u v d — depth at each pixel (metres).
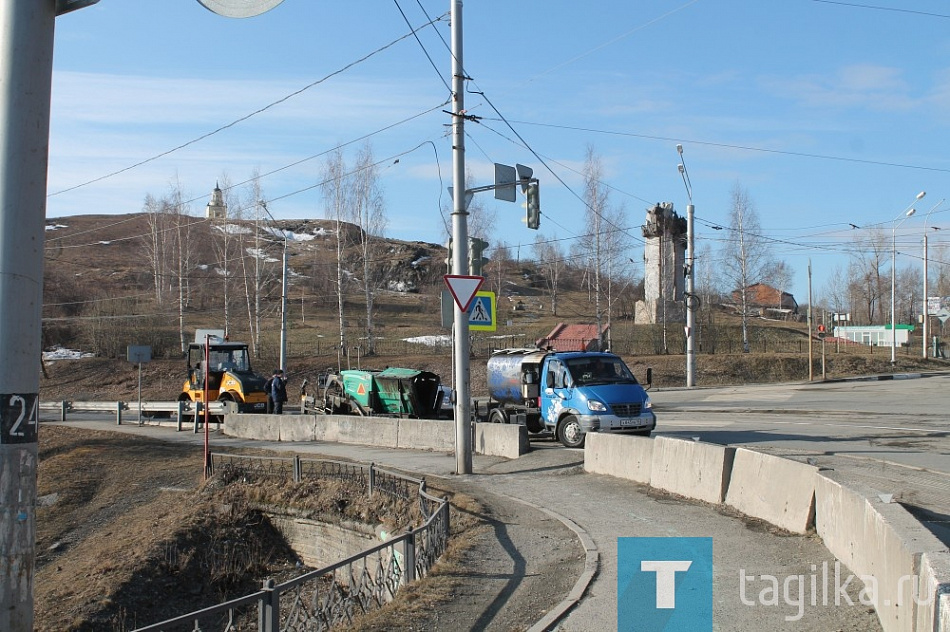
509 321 76.12
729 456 11.99
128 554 16.27
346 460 20.45
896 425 22.45
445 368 50.03
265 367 51.59
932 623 4.85
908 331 67.19
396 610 7.88
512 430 19.38
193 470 22.58
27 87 5.23
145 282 87.50
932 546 5.68
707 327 57.41
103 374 52.28
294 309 83.38
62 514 20.55
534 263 111.69
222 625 13.98
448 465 18.67
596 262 54.75
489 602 8.06
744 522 10.69
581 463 17.17
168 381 50.56
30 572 5.09
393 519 14.43
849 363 48.31
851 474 13.59
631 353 53.81
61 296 73.69
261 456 20.91
